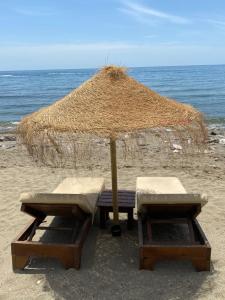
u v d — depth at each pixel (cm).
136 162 963
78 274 438
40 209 473
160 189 571
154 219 492
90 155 457
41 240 532
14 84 6950
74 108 444
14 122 2116
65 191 577
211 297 393
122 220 598
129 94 457
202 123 452
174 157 978
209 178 837
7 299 396
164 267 450
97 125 412
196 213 460
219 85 5500
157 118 425
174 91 4509
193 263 437
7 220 614
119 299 393
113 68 482
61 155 462
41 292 407
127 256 480
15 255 449
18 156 1071
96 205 546
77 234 502
